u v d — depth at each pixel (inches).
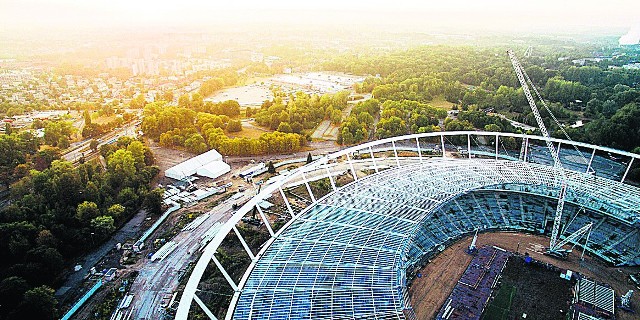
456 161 6830.7
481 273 4975.4
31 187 7810.0
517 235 5723.4
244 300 3631.9
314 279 3850.9
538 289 4758.9
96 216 6791.3
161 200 7554.1
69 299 5206.7
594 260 5260.8
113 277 5570.9
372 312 3472.0
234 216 4389.8
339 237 4522.6
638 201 5634.8
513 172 6373.0
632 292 4616.1
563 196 5531.5
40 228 6171.3
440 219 5826.8
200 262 3634.4
